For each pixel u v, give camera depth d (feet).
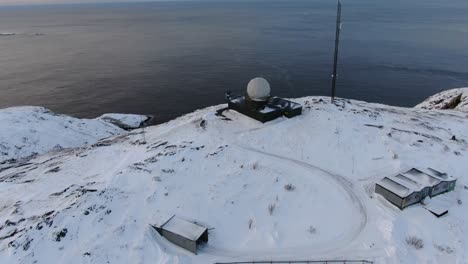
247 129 102.83
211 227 62.39
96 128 179.32
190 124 113.19
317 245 58.34
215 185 73.26
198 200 68.54
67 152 123.85
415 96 246.68
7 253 55.57
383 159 85.76
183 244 57.52
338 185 75.31
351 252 56.39
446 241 58.44
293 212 66.49
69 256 54.39
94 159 101.50
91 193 69.62
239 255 56.59
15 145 141.49
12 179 97.25
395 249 55.88
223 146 91.91
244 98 120.57
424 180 72.08
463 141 101.09
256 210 66.85
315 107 116.67
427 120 121.08
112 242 57.11
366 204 68.64
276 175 78.33
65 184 84.94
